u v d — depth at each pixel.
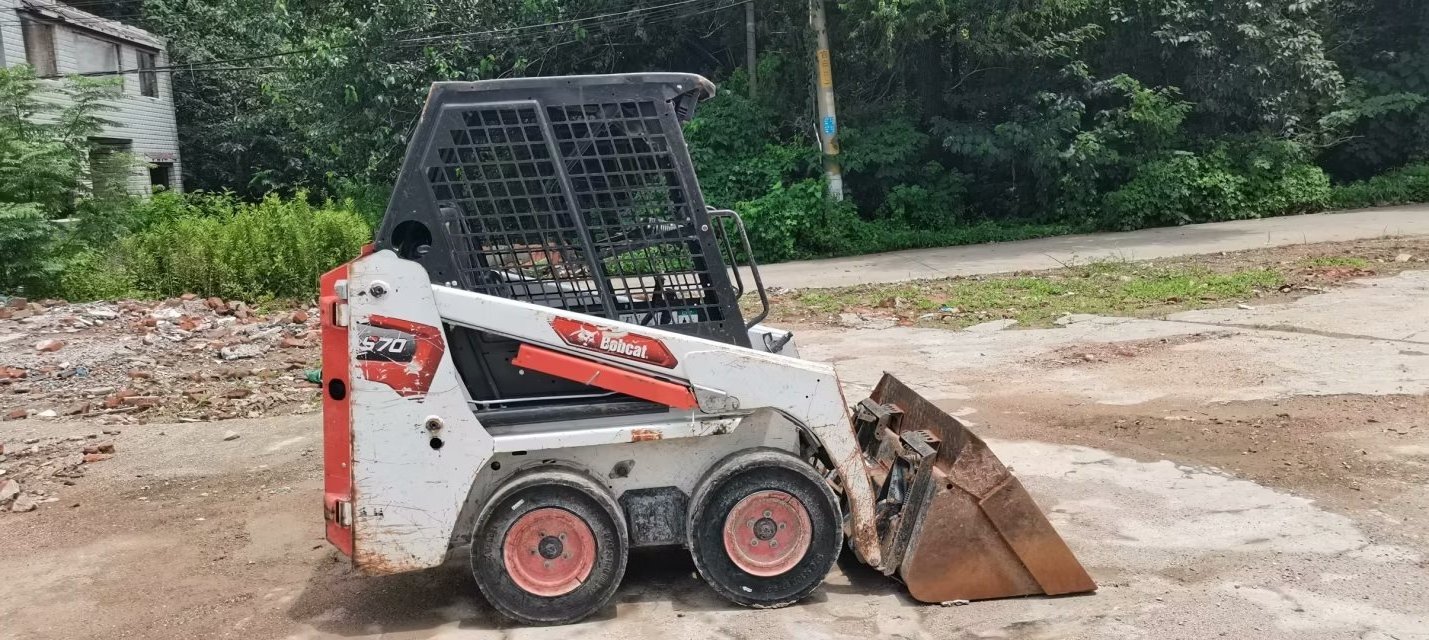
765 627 3.75
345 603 4.19
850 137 18.98
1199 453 5.67
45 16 20.83
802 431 4.04
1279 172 18.88
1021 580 3.94
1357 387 6.70
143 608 4.24
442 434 3.69
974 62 19.11
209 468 6.36
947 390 7.41
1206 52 18.31
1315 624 3.60
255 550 4.90
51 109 15.73
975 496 3.91
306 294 13.51
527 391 3.94
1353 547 4.28
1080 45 18.73
